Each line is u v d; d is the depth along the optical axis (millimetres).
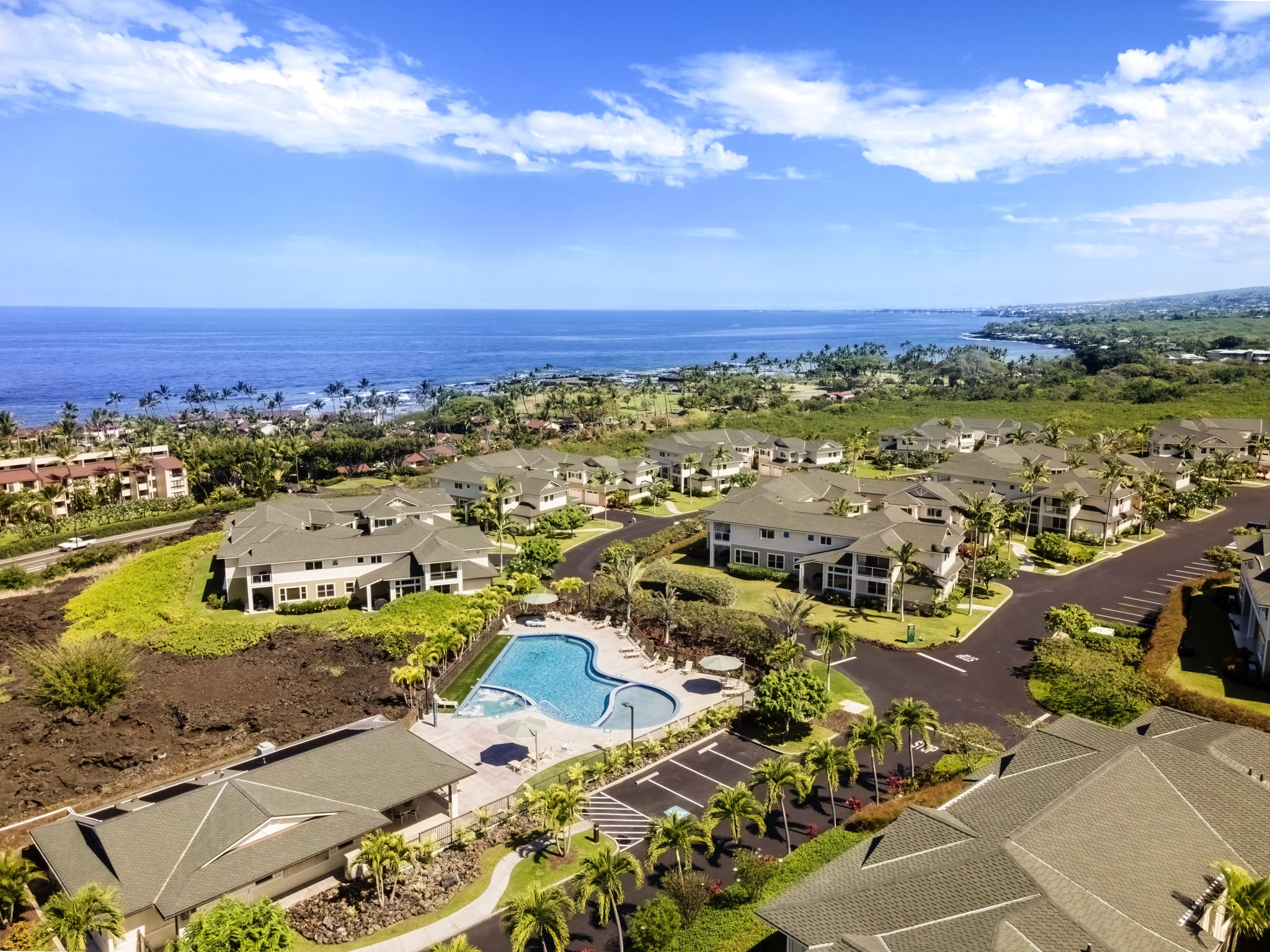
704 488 139875
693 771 49656
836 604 81125
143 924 34312
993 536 94500
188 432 185000
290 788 40406
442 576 83500
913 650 68625
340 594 82625
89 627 75750
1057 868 30469
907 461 155125
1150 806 34719
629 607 74438
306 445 155000
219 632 70750
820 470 119125
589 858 39062
